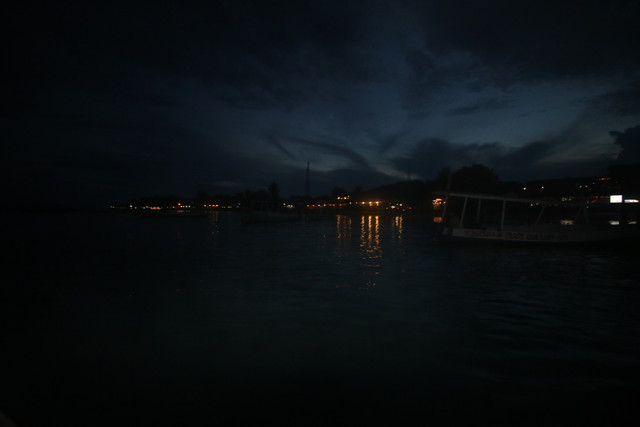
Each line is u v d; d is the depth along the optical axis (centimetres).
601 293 1134
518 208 5941
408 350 677
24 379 569
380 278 1388
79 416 464
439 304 1004
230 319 875
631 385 538
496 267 1639
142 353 670
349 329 798
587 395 509
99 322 857
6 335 772
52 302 1048
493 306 981
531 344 704
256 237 3550
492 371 586
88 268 1672
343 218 9069
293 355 656
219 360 636
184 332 784
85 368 607
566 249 2298
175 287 1243
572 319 863
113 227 5825
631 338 735
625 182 3303
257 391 525
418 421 448
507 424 442
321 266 1692
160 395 516
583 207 2525
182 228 5441
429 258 1948
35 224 7012
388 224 6088
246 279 1380
